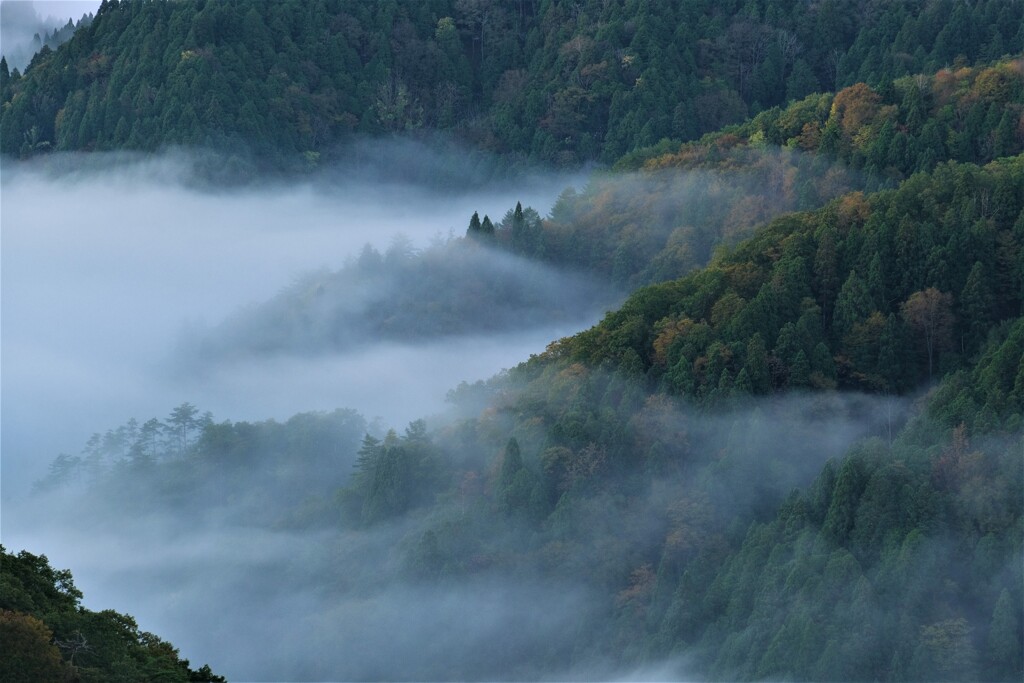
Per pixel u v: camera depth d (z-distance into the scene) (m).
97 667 183.38
